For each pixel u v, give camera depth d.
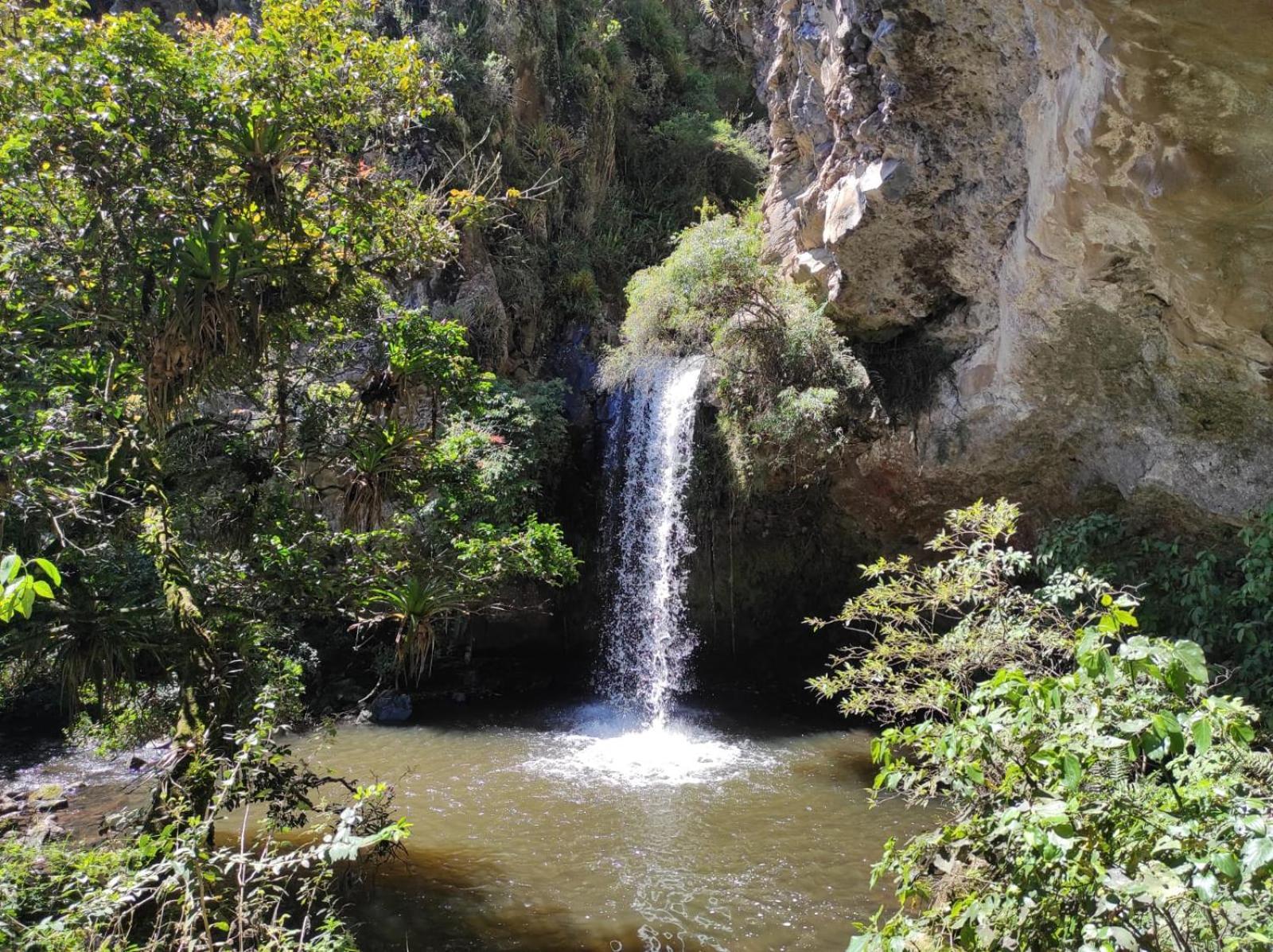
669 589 12.05
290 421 6.55
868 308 9.45
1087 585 5.48
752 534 12.21
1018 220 7.50
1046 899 2.34
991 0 6.47
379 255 6.38
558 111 16.23
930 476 9.76
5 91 4.95
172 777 4.53
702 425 11.59
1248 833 2.19
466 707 11.48
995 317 8.54
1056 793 2.49
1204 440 7.25
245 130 5.32
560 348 14.73
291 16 5.56
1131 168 5.30
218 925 3.27
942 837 2.92
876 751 3.16
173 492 5.92
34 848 5.45
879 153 8.48
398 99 5.89
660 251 16.44
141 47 5.23
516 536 6.51
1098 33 4.69
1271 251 5.18
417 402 7.17
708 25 19.98
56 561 4.95
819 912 5.87
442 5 15.26
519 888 6.22
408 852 6.77
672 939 5.54
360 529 6.80
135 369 5.59
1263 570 6.63
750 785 8.44
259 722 4.32
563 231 15.89
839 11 8.99
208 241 4.93
